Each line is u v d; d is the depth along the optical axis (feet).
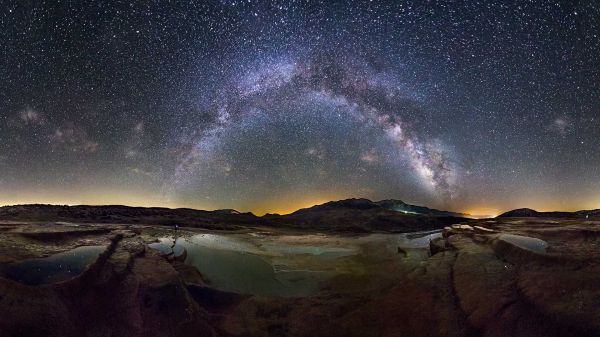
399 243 41.60
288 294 25.25
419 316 19.24
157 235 33.76
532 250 21.93
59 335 15.11
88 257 20.92
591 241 24.38
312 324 21.12
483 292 19.03
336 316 21.89
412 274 23.99
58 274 18.31
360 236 47.03
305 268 30.60
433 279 22.45
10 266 18.06
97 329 17.11
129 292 19.76
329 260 33.60
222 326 20.66
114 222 43.68
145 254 25.72
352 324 20.39
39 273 18.11
